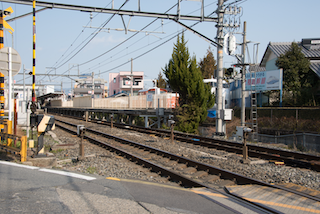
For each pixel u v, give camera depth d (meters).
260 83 25.00
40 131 8.52
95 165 8.50
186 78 19.61
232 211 4.58
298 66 24.03
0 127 11.77
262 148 11.80
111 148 11.61
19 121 19.56
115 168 8.23
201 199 5.11
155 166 8.09
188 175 7.57
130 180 6.26
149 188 5.64
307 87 23.56
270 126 18.83
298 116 17.77
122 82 70.12
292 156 10.51
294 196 5.73
